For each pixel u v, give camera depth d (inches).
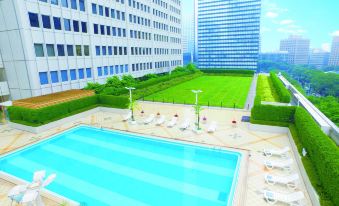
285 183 552.7
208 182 604.7
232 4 6668.3
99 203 527.5
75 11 1455.5
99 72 1707.7
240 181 576.7
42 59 1268.5
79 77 1536.7
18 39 1178.0
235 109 1253.7
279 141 820.0
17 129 1012.5
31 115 966.4
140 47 2247.8
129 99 1207.6
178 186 588.7
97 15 1633.9
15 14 1139.9
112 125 1043.3
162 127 1001.5
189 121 1069.1
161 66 2778.1
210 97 1598.2
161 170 669.3
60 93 1262.3
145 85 1856.5
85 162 724.7
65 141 896.9
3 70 1293.1
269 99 1307.8
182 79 2440.9
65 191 574.6
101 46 1700.3
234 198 513.7
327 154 490.9
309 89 5851.4
